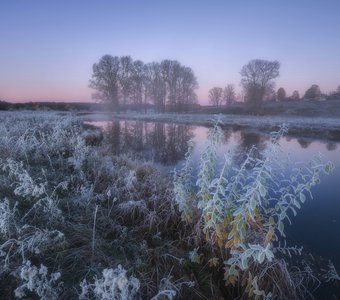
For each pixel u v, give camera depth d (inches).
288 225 194.2
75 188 179.3
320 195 254.1
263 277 122.0
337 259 154.3
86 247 120.8
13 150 228.8
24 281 91.7
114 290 80.3
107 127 904.3
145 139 655.8
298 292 129.6
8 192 155.8
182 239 151.5
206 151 129.5
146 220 161.8
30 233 116.5
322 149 505.0
